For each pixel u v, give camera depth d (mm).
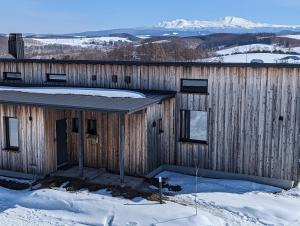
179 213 12438
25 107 15898
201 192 14422
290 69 14617
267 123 15195
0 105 16359
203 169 16375
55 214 12906
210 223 11898
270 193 14500
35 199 13734
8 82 20188
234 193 14383
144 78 17141
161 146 16688
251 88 15273
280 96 14891
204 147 16266
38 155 15875
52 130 16094
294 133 14836
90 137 16453
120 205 13000
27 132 16000
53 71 19047
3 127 16453
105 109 13961
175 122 16594
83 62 18250
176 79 16516
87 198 13508
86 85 18359
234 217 12453
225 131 15875
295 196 14289
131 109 13758
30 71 19609
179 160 16719
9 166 16516
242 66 15281
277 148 15148
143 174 15508
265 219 12328
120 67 17547
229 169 15969
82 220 12453
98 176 15617
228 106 15711
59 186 14773
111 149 16188
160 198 13266
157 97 15922
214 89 15875
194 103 16281
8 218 12641
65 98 16047
